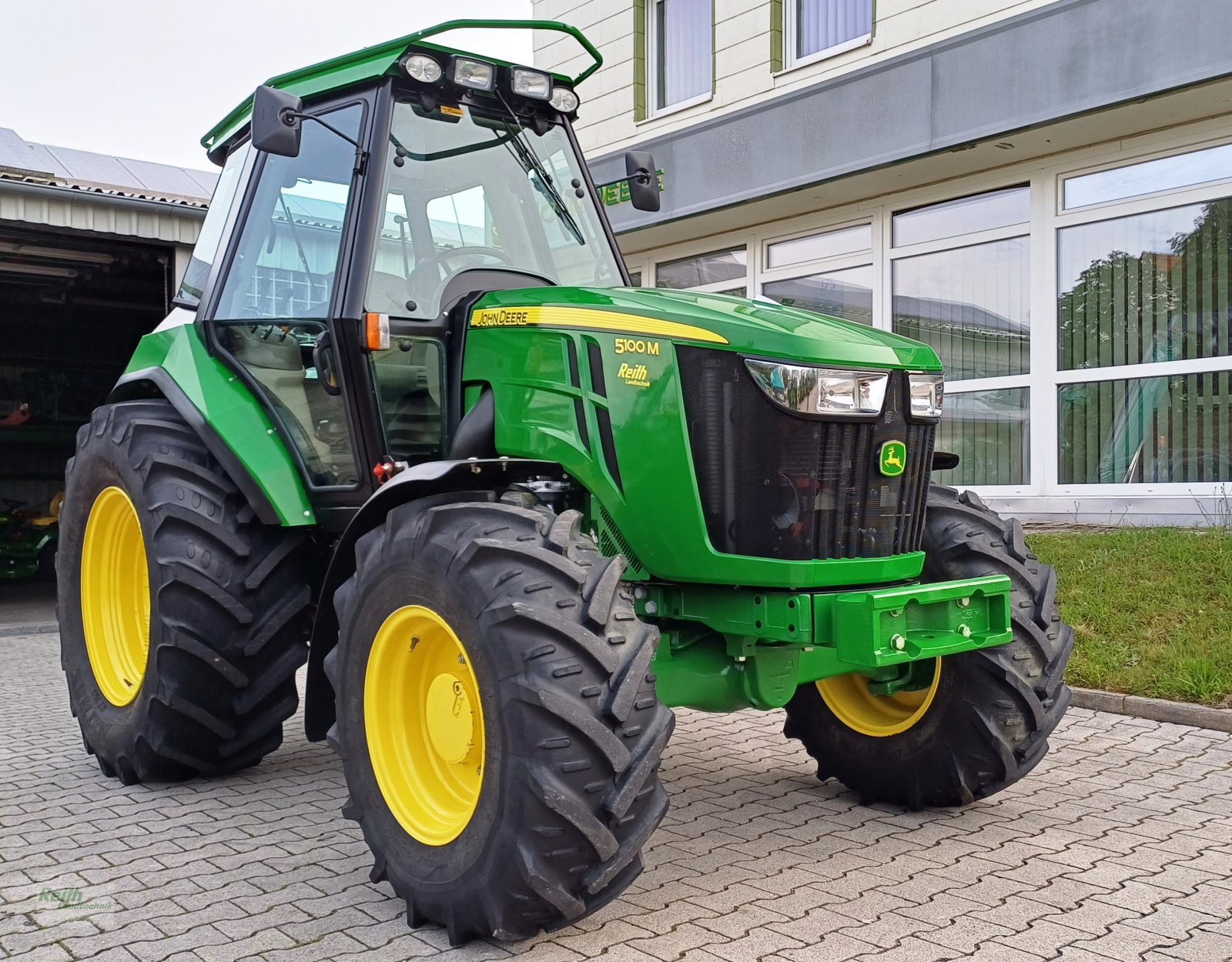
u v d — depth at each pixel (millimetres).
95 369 15445
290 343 3957
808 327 3271
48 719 5688
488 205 3971
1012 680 3529
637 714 2691
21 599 12336
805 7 9711
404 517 3066
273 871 3295
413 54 3730
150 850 3490
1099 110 7359
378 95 3768
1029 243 8586
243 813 3902
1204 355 7738
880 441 3270
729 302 3516
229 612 3967
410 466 3678
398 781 3053
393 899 3076
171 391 4270
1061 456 8453
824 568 3129
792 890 3061
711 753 4734
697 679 3371
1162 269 7914
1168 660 5273
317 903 3041
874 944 2684
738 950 2658
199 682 3967
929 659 3717
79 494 4621
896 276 9508
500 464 3135
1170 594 5938
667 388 3207
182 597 3943
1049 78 7578
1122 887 3051
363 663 3094
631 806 2650
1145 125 7703
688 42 10805
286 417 4027
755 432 3133
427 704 3049
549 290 3568
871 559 3260
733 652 3318
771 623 3166
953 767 3650
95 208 9844
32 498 15859
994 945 2668
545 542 2850
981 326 8930
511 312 3527
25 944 2762
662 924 2828
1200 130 7602
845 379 3158
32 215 9594
